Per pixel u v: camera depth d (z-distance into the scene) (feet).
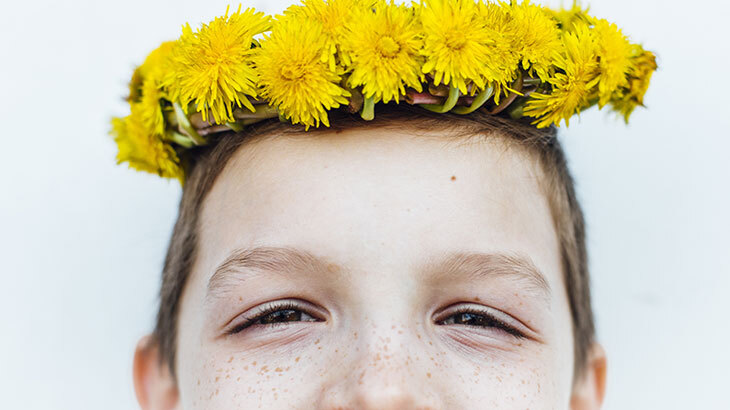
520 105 1.06
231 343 1.03
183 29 1.08
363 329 0.97
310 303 1.01
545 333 1.05
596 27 1.08
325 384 0.97
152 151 1.15
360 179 1.01
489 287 1.02
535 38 1.04
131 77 1.18
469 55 1.00
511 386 1.00
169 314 1.21
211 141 1.12
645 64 1.13
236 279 1.03
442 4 1.00
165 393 1.20
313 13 1.01
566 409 1.09
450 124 1.04
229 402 1.00
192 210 1.15
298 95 0.99
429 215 1.00
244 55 1.02
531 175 1.09
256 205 1.04
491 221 1.03
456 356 1.00
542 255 1.08
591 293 1.41
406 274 0.99
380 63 0.98
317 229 1.00
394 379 0.94
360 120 1.03
